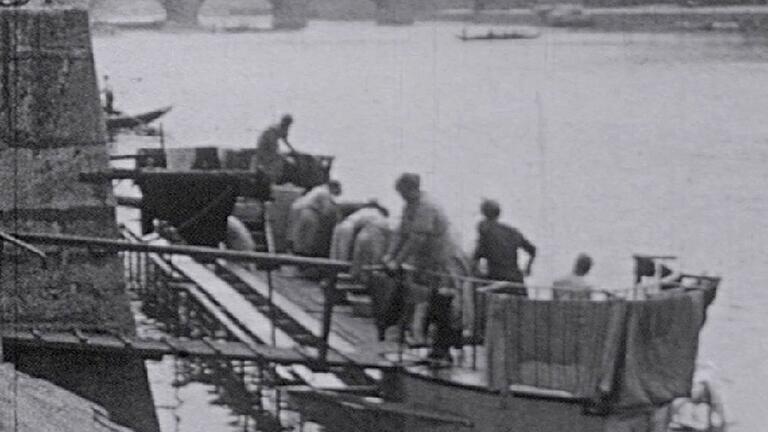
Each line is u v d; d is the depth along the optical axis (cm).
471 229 5484
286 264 2120
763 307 3919
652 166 7756
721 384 2923
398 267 2125
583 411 1950
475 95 12381
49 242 2192
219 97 11794
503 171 7500
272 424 2136
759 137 9288
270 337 2347
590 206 6244
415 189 2120
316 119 10319
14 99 2256
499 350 1977
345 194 6222
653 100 11675
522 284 2064
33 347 2161
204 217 2569
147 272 2845
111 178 2302
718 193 6669
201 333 2603
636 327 1942
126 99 11238
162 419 2200
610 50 17312
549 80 13662
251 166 3180
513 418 1980
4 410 1741
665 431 2042
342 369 2194
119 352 2130
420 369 2081
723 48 17012
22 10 2250
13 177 2258
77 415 1909
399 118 10494
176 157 3272
